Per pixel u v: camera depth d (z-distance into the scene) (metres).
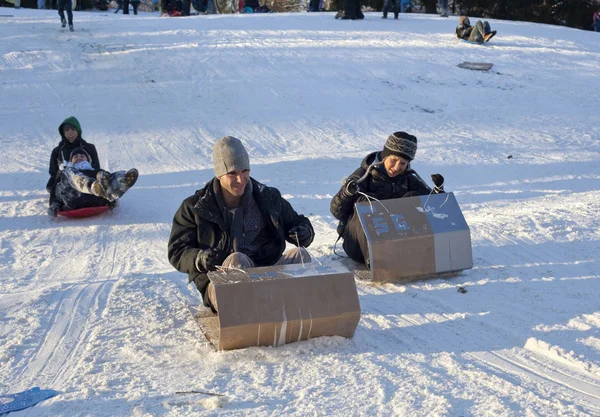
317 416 3.66
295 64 20.77
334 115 16.64
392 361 4.40
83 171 8.91
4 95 17.16
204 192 4.86
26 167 12.07
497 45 24.55
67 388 4.05
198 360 4.42
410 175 6.45
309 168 12.33
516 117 17.44
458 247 6.00
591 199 9.84
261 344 4.51
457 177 12.02
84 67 19.64
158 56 20.92
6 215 9.11
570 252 6.69
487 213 8.74
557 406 3.80
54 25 25.36
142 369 4.31
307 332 4.54
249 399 3.86
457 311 5.28
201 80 18.92
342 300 4.55
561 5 46.09
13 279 6.47
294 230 4.90
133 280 6.15
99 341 4.77
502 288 5.75
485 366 4.36
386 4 30.23
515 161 13.48
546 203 9.63
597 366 4.32
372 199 6.22
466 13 46.59
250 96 17.83
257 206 4.93
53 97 17.22
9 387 4.13
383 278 5.88
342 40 24.19
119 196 7.51
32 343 4.80
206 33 24.56
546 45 25.08
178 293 5.78
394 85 19.41
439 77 20.34
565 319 5.07
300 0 50.28
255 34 24.70
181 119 15.91
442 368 4.31
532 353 4.56
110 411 3.75
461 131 15.97
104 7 46.34
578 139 15.75
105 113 16.22
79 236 8.16
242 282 4.43
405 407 3.75
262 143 14.35
